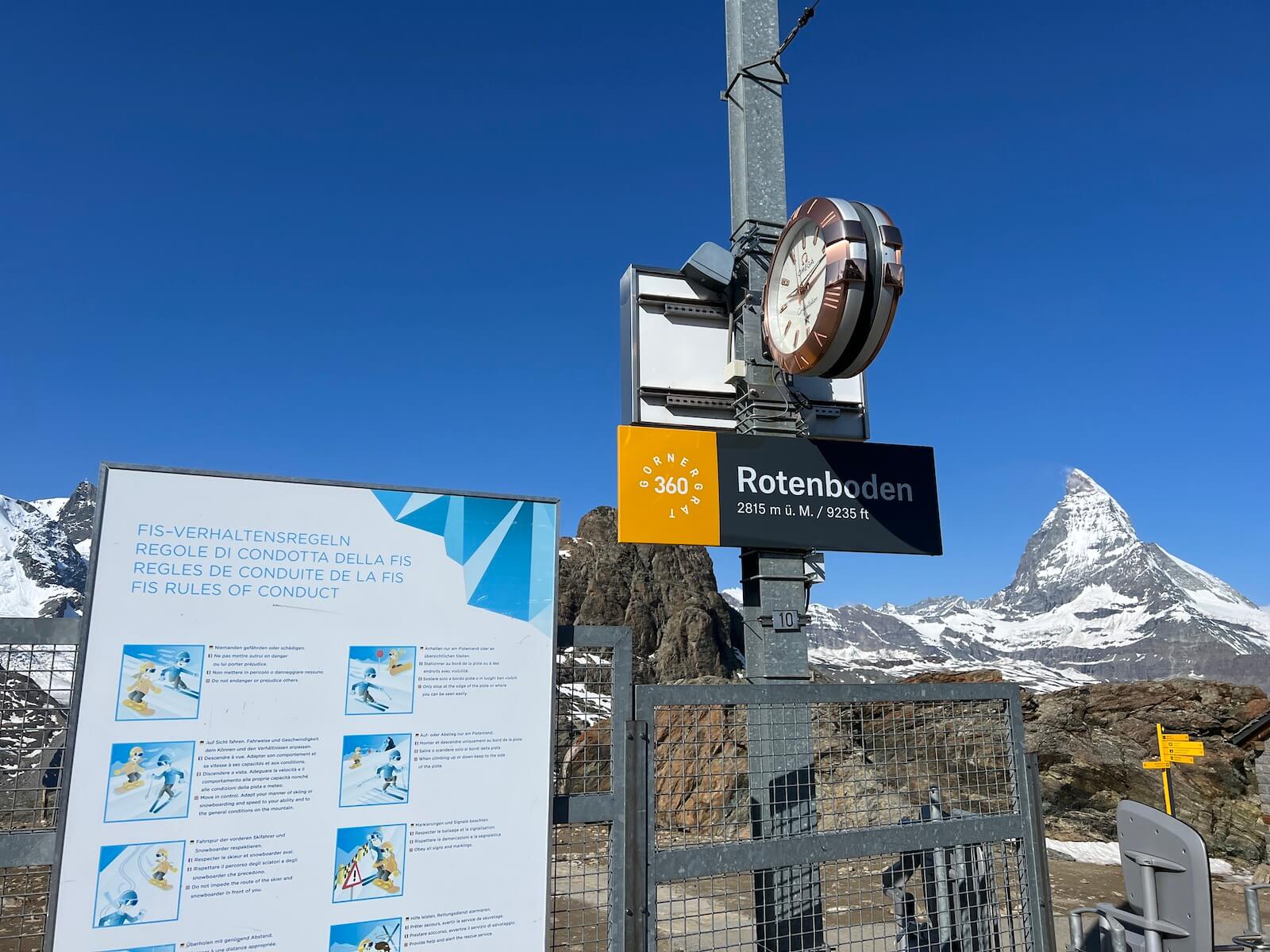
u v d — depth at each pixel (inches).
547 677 148.9
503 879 139.5
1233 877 633.0
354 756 133.6
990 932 173.2
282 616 133.1
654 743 152.1
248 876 125.0
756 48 261.9
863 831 162.9
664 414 247.9
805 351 216.1
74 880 115.9
